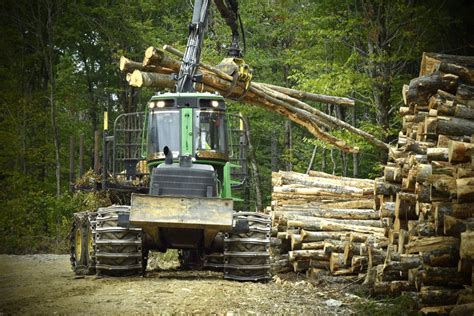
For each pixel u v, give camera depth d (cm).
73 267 1562
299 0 3262
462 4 2438
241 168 1529
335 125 2028
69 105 3938
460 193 901
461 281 985
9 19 3484
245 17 3406
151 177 1366
